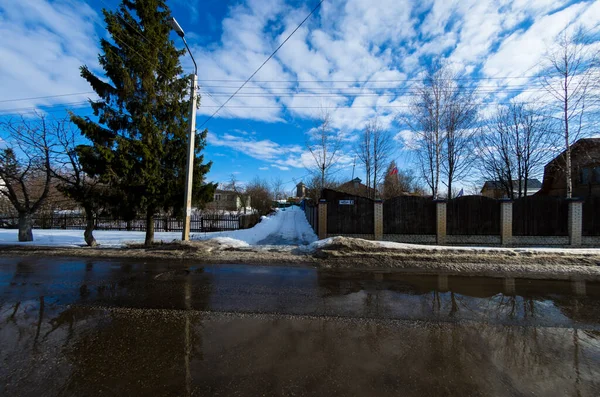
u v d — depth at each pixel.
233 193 36.75
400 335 3.19
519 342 3.04
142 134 9.45
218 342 3.01
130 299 4.50
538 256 7.32
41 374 2.44
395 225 11.29
